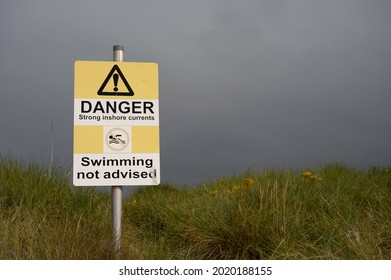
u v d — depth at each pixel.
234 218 5.45
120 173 4.78
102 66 4.83
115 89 4.84
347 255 4.43
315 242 4.94
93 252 4.24
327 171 8.59
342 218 5.29
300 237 5.17
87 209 6.09
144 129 4.87
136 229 6.21
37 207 5.68
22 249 4.27
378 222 5.19
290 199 6.06
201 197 7.13
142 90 4.90
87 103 4.77
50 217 5.55
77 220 5.29
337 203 6.05
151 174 4.84
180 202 7.71
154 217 7.03
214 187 8.48
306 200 6.20
